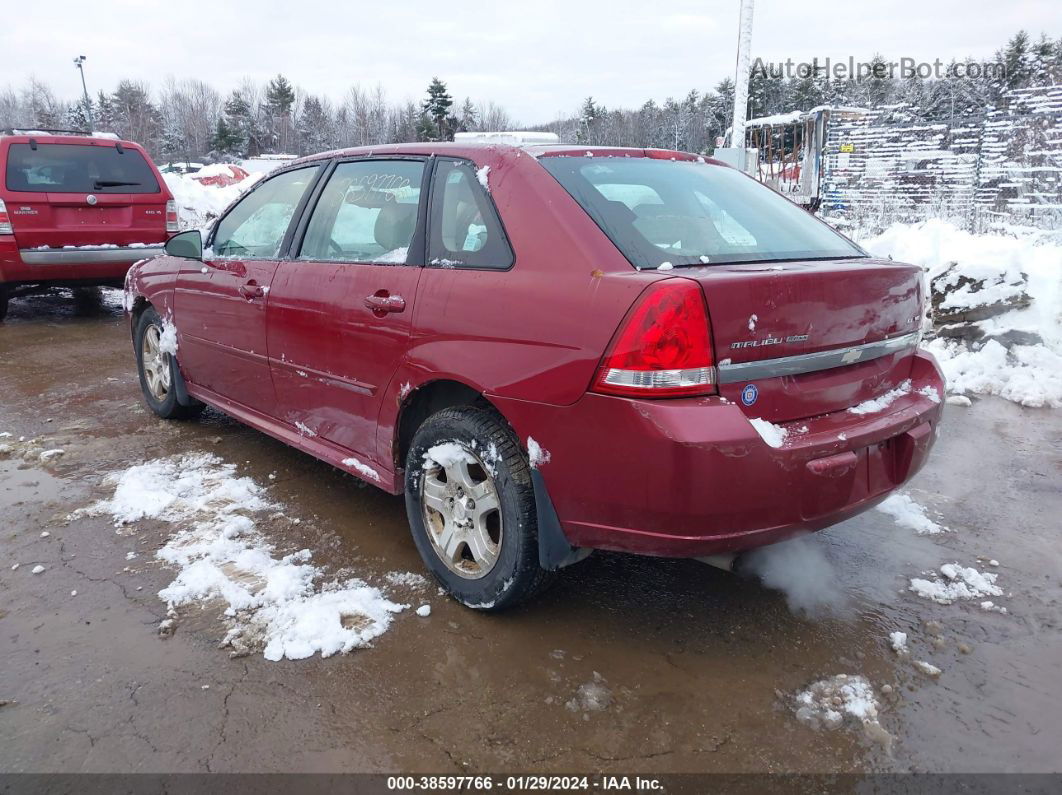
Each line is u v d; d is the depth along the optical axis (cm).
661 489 227
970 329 641
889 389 291
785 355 244
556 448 247
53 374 636
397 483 321
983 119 1641
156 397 515
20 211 782
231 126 6353
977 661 266
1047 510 385
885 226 1388
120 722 232
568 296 245
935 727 234
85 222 821
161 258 497
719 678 255
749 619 289
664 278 228
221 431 493
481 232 282
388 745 225
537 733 230
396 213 321
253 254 404
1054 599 305
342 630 275
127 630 277
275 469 429
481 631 280
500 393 259
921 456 282
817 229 328
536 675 256
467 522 288
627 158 316
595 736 229
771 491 233
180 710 238
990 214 1407
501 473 266
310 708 239
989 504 392
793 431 246
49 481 409
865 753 223
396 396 303
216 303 417
